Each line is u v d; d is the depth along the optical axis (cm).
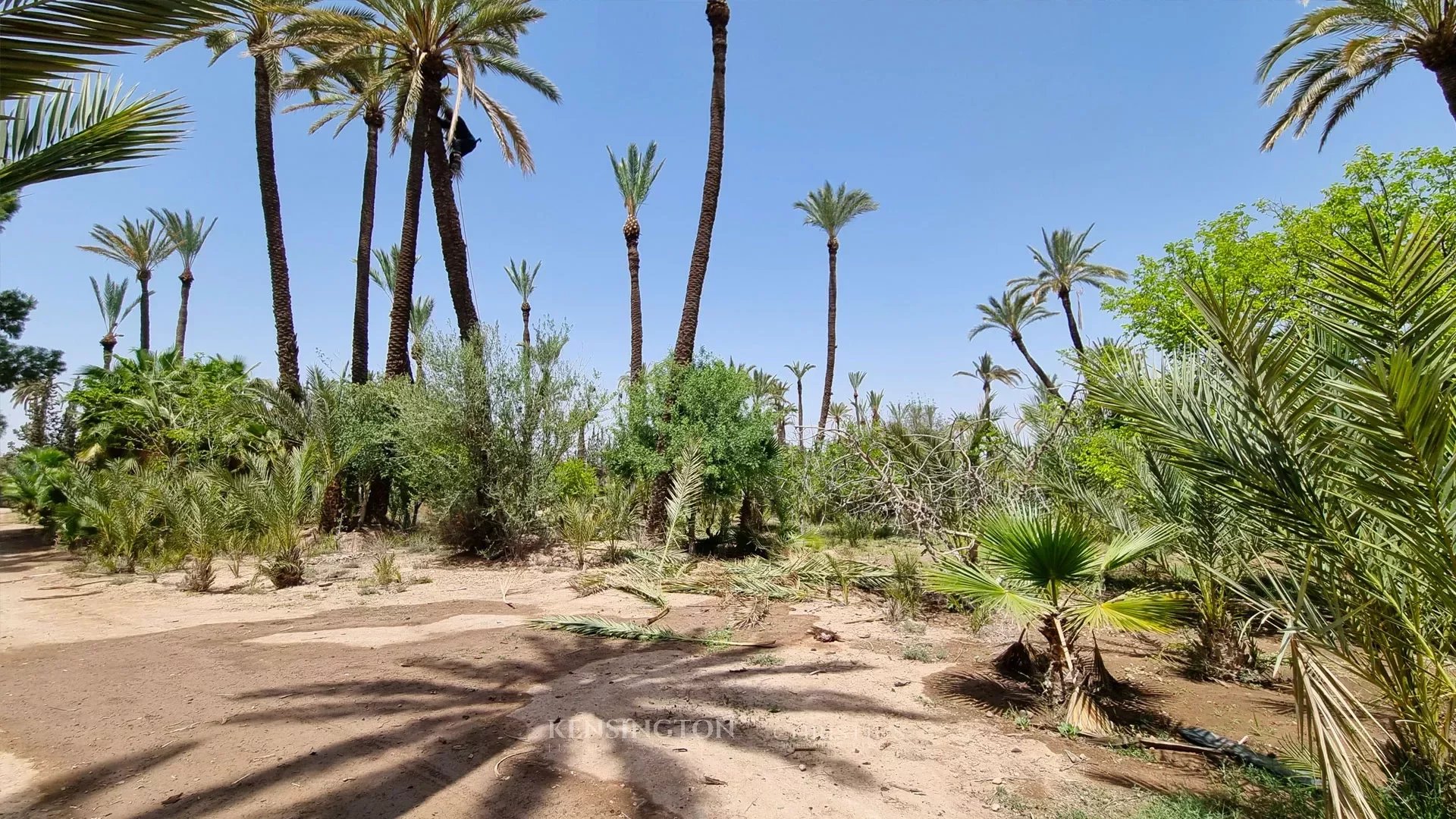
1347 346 301
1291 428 281
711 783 350
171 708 446
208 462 1457
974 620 689
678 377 1327
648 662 566
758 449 1286
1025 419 873
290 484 1008
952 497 837
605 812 319
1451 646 291
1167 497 577
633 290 2075
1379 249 268
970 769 377
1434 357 254
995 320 3022
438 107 1389
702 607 816
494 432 1174
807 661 578
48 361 1930
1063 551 456
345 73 1627
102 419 1686
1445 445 275
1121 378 350
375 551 1248
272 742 389
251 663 555
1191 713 474
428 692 481
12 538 1764
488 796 330
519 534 1169
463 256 1379
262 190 1609
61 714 433
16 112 381
